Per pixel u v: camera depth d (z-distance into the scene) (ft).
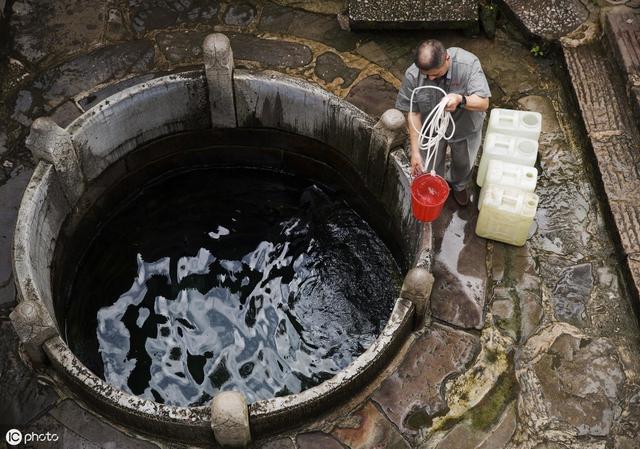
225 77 18.53
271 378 18.06
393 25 21.31
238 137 20.27
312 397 14.88
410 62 21.29
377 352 15.39
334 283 19.29
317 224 20.26
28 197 16.71
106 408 15.19
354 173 19.58
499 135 18.58
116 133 18.70
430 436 15.71
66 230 18.51
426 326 16.98
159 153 20.16
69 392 16.15
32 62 20.99
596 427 15.92
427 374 16.35
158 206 20.65
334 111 18.52
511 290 17.58
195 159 20.77
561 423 15.96
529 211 17.34
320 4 22.21
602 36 21.02
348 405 15.94
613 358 16.71
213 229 20.30
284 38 21.59
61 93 20.52
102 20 21.70
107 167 19.13
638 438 15.81
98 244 19.90
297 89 18.61
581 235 18.45
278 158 20.68
